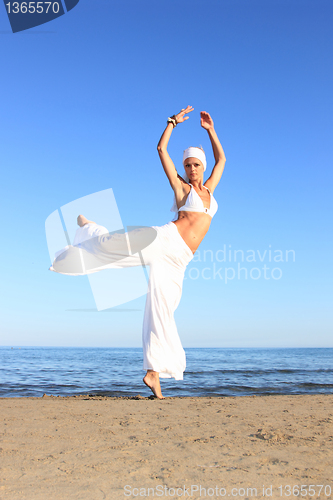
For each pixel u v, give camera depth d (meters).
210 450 2.26
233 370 20.61
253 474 1.83
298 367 24.30
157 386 5.22
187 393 10.19
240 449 2.29
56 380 14.03
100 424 3.09
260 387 11.55
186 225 4.96
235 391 10.63
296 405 4.44
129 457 2.11
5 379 14.36
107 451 2.23
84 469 1.89
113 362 30.25
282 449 2.29
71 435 2.66
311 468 1.92
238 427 2.99
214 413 3.73
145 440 2.51
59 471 1.85
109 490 1.61
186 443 2.43
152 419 3.35
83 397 5.97
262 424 3.12
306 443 2.44
